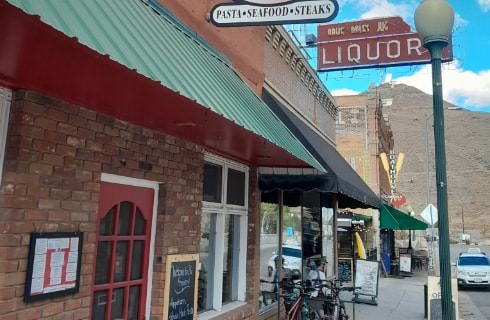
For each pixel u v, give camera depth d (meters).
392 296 16.38
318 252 12.82
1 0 2.08
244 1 5.58
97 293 4.39
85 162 4.02
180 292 5.39
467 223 145.00
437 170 5.15
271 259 9.60
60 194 3.72
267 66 9.46
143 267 5.05
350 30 13.77
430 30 5.32
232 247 7.66
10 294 3.27
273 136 5.51
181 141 5.59
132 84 3.31
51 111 3.67
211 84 4.60
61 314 3.70
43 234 3.53
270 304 9.34
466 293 20.84
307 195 11.91
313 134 11.72
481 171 172.38
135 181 4.88
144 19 4.17
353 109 28.19
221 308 6.91
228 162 7.21
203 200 6.54
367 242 25.47
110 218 4.59
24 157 3.42
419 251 34.81
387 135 34.28
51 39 2.52
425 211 19.31
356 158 27.72
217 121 4.48
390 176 35.78
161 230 5.21
